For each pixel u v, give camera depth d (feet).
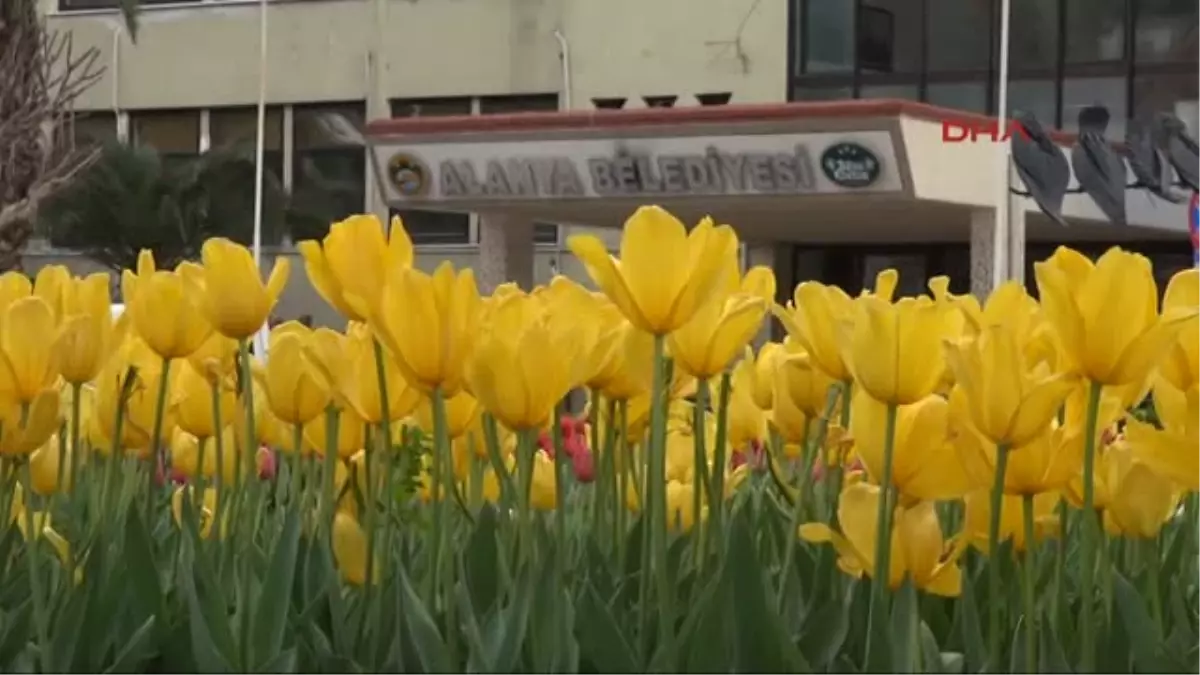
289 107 99.50
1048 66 80.18
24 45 32.24
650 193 68.95
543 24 92.99
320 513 8.84
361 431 8.93
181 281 8.77
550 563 6.77
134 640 6.61
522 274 76.48
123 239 87.04
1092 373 6.69
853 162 64.28
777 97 86.07
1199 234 55.98
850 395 8.55
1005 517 7.75
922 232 78.43
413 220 96.17
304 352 7.82
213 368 9.11
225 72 100.99
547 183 70.90
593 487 10.11
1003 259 63.10
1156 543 8.68
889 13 83.05
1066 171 64.49
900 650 6.50
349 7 98.02
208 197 88.38
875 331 6.79
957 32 81.61
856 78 83.92
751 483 11.35
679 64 88.94
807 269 85.05
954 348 6.64
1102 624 7.39
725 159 66.59
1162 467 7.56
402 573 6.72
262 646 6.97
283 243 91.76
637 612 7.57
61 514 9.41
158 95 102.22
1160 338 6.62
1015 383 6.57
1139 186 71.36
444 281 6.91
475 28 94.89
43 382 7.73
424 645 6.47
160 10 102.22
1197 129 78.07
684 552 8.76
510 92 93.97
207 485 11.04
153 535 9.39
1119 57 79.15
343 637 7.34
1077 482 7.49
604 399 9.36
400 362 6.97
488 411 7.20
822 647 6.72
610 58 90.94
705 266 6.80
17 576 8.90
